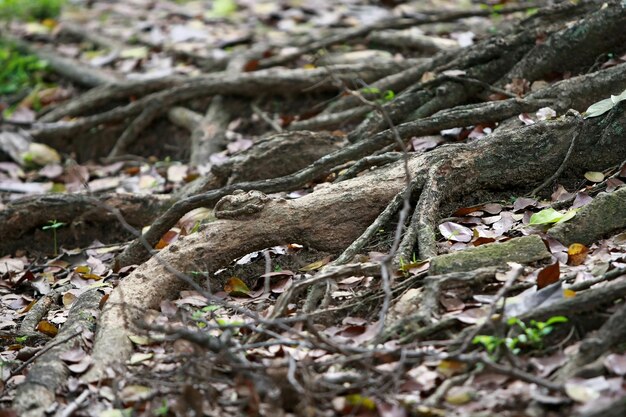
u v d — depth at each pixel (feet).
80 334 17.81
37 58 36.76
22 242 24.98
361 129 24.72
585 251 17.75
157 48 35.94
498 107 22.62
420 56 30.89
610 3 23.76
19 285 22.95
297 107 29.96
